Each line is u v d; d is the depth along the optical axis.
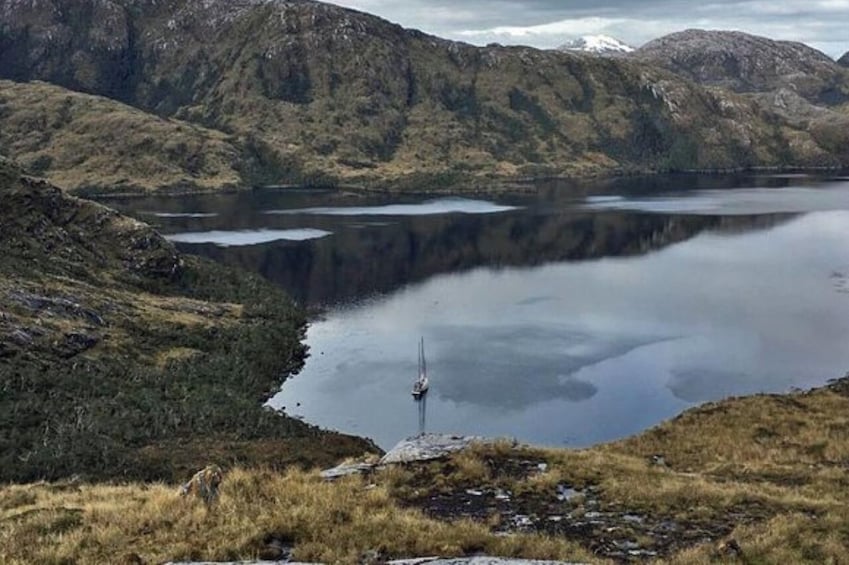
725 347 159.50
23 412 115.94
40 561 23.44
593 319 189.00
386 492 29.78
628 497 30.34
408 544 24.19
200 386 144.88
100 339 161.50
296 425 121.81
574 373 146.75
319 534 24.81
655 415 123.06
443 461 35.06
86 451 97.94
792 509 29.48
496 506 29.55
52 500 32.19
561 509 29.20
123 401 129.50
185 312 197.38
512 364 154.50
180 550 23.67
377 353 169.88
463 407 132.12
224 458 95.00
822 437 54.34
